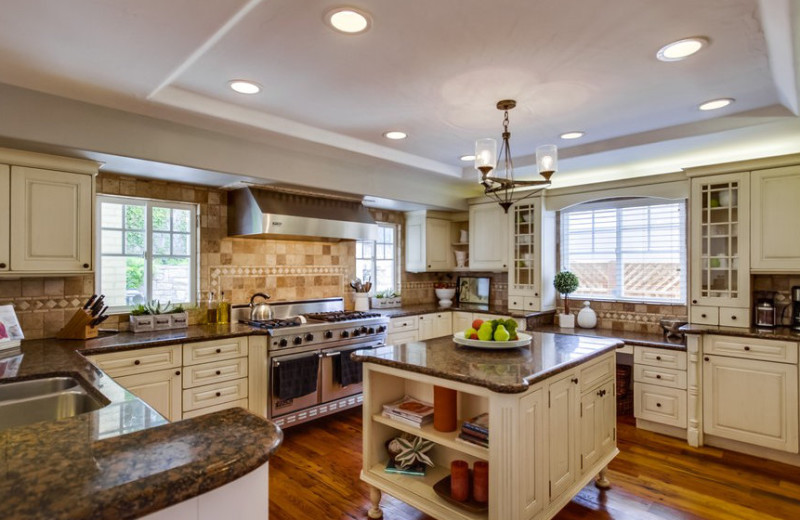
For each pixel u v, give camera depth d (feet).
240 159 10.48
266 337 11.13
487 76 7.39
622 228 14.29
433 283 18.97
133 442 3.27
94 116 8.25
